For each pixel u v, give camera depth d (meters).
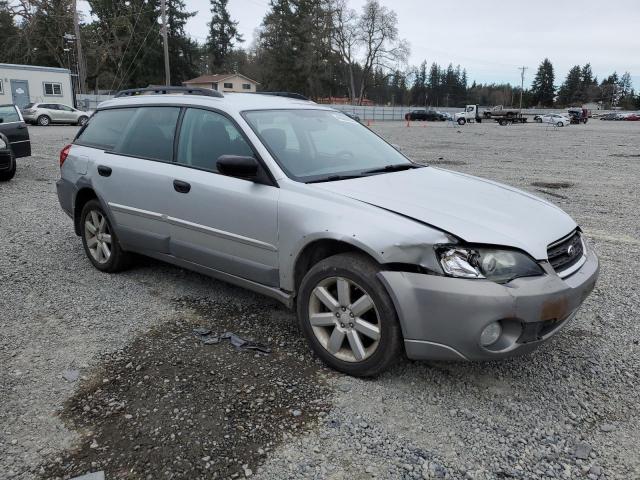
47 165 12.85
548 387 3.16
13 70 33.44
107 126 5.03
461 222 2.96
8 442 2.62
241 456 2.53
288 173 3.53
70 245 5.97
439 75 127.50
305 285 3.32
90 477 2.38
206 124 4.07
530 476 2.44
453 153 18.08
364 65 75.69
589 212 8.08
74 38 44.91
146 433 2.68
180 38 62.47
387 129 39.34
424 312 2.83
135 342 3.64
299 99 4.86
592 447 2.63
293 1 71.12
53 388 3.08
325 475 2.42
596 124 58.62
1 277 4.89
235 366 3.32
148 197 4.30
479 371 3.31
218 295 4.48
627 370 3.36
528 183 10.92
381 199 3.21
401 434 2.71
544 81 134.00
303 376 3.22
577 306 3.07
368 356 3.09
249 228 3.59
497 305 2.72
